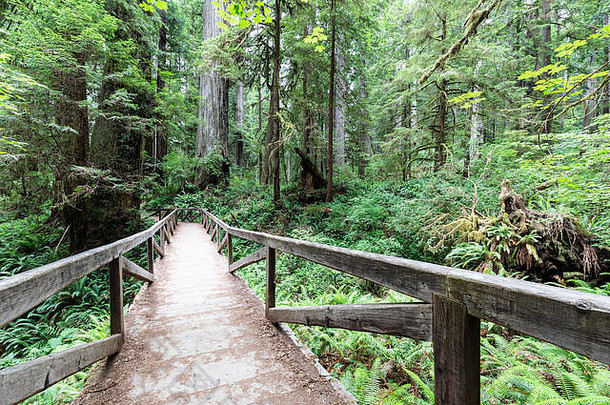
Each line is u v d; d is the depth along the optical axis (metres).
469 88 9.81
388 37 18.89
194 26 21.61
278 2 11.60
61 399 2.18
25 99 5.95
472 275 1.01
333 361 2.90
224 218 12.27
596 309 0.67
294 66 13.91
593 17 12.08
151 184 10.22
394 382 2.52
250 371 2.23
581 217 4.96
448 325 1.09
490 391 2.05
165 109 10.51
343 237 9.30
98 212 8.84
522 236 4.80
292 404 1.85
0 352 5.10
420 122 11.74
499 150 7.93
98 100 8.48
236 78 13.52
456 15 9.47
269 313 3.14
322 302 4.32
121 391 2.00
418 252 7.02
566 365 2.29
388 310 1.45
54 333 5.37
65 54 6.27
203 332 2.94
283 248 2.79
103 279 7.36
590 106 6.39
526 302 0.82
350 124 18.28
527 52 12.00
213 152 16.84
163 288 4.53
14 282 1.20
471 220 5.52
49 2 5.95
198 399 1.91
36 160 6.49
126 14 8.88
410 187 10.26
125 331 2.96
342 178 15.80
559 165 4.77
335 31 12.66
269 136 14.84
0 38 5.80
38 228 8.95
